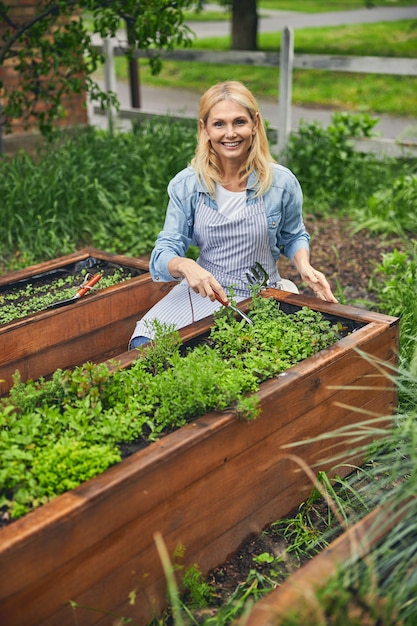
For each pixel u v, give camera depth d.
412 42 21.50
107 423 2.81
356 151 8.30
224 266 4.09
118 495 2.47
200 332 3.60
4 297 4.34
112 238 6.72
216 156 3.98
